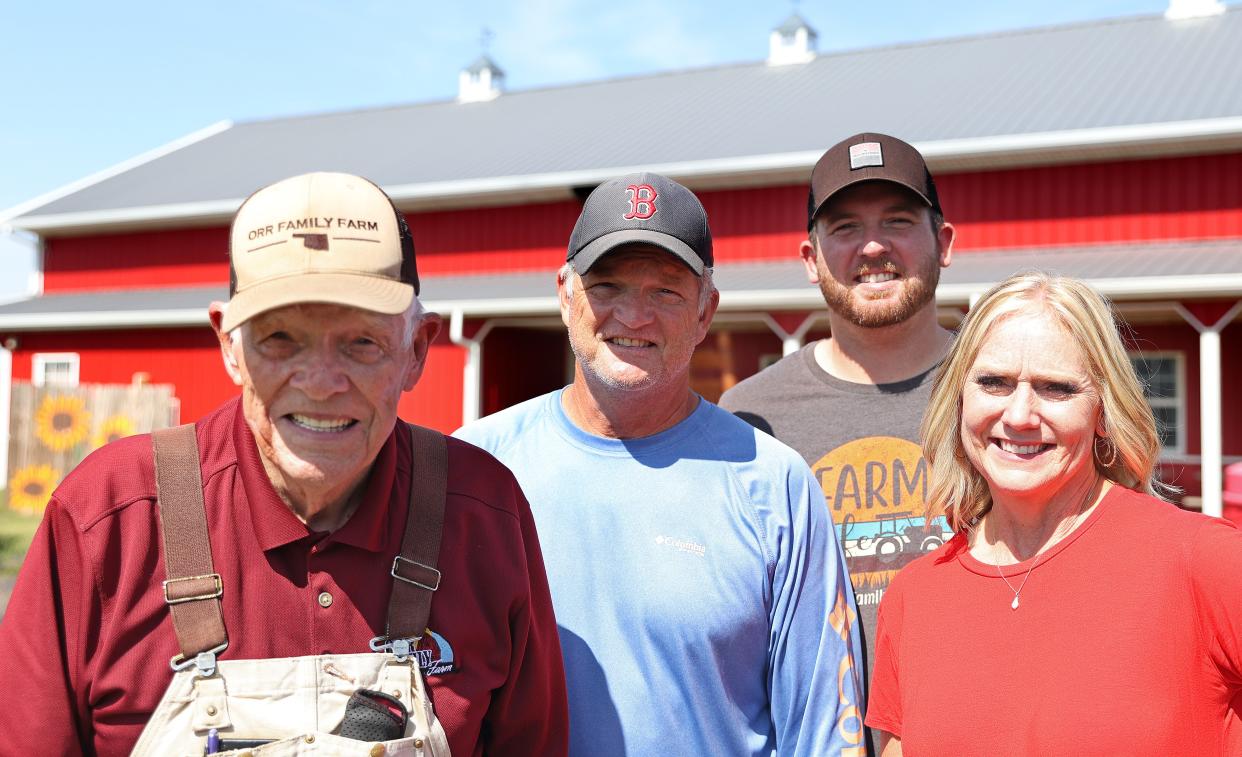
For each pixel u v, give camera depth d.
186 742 1.67
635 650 2.43
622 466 2.59
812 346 3.47
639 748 2.38
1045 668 2.02
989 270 12.49
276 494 1.78
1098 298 2.19
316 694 1.73
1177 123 12.77
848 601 2.57
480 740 2.02
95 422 15.47
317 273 1.67
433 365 16.09
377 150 21.48
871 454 3.12
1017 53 18.97
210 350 17.53
